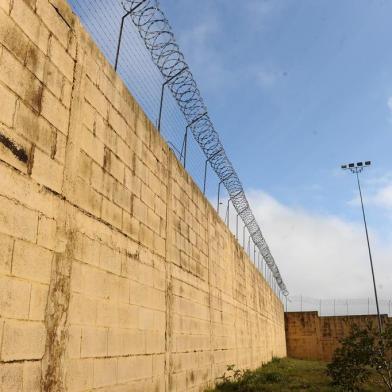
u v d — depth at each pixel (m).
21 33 4.43
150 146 7.90
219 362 11.98
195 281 10.34
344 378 9.95
